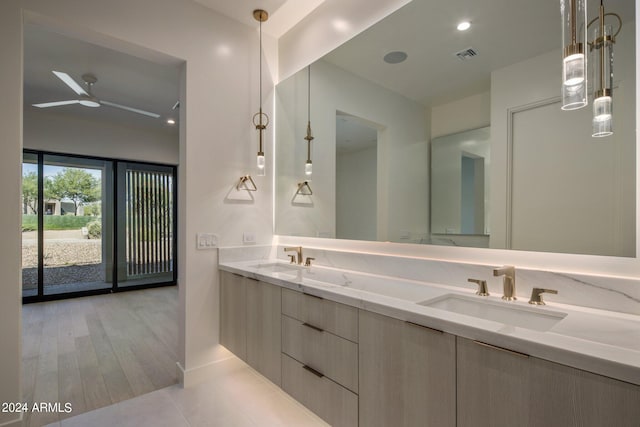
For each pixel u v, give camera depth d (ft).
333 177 7.38
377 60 6.43
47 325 11.04
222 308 7.52
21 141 5.35
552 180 4.21
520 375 2.85
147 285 17.13
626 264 3.67
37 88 12.04
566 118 4.09
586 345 2.66
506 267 4.20
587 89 3.85
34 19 5.64
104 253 15.96
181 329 7.23
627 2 3.63
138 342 9.53
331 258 7.17
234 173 8.03
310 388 5.07
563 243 4.12
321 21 7.68
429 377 3.50
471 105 5.05
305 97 8.11
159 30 6.82
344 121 7.11
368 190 6.63
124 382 7.16
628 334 2.98
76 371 7.68
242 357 6.77
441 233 5.44
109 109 13.94
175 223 18.33
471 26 5.07
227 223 7.88
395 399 3.84
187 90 7.21
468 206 5.09
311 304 5.08
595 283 3.76
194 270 7.25
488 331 3.02
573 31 3.57
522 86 4.50
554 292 3.84
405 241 5.98
